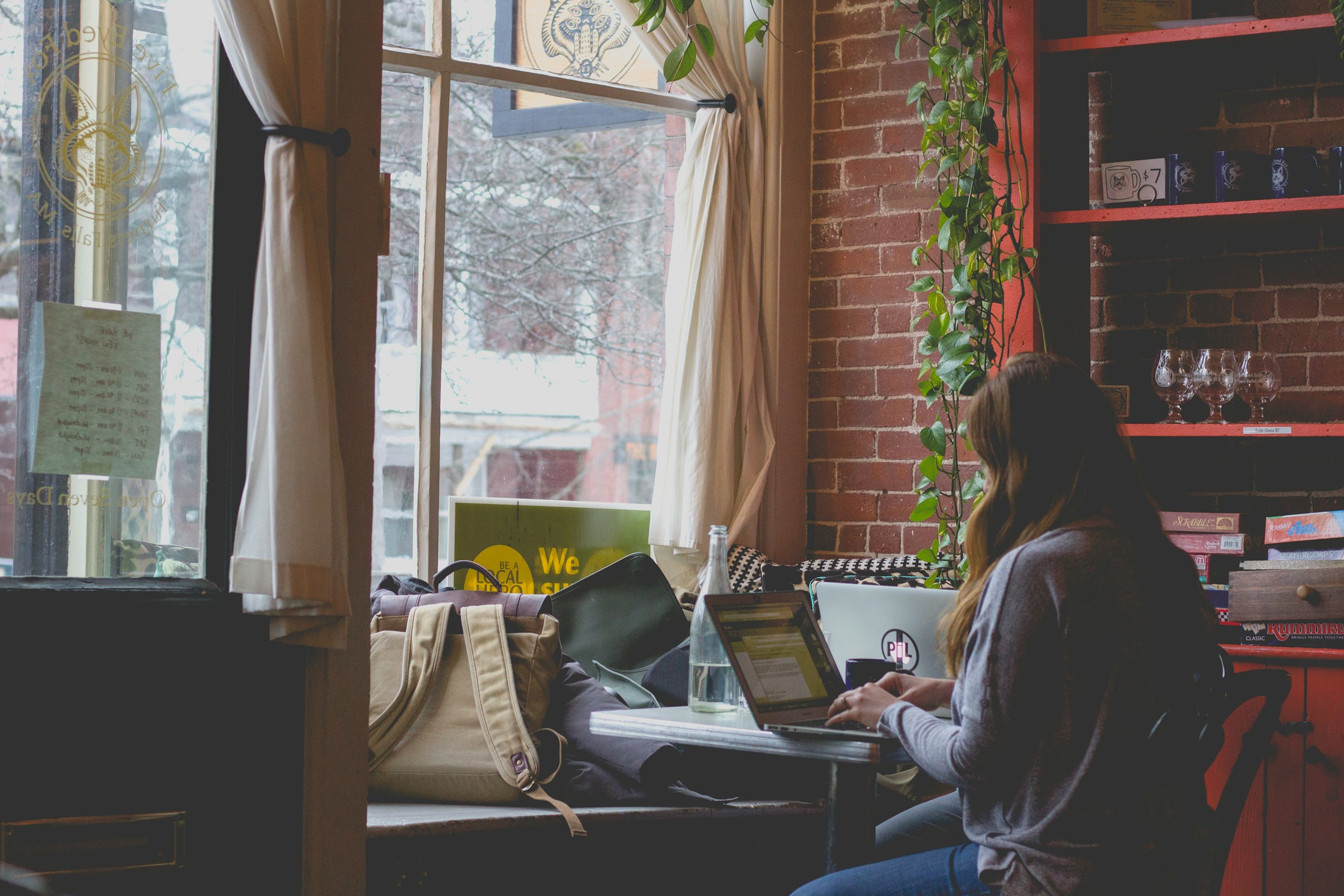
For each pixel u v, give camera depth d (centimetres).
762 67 387
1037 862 160
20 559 194
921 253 342
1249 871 279
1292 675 277
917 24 376
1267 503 338
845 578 344
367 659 218
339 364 215
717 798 256
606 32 378
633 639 314
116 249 202
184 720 200
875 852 224
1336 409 331
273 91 201
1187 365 319
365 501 218
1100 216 328
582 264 397
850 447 382
